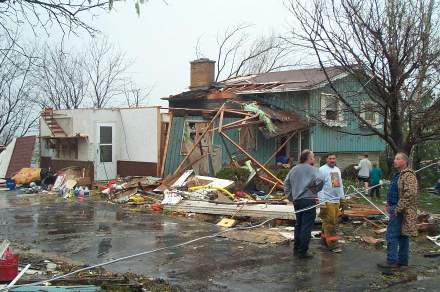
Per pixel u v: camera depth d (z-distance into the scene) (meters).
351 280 7.73
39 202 16.81
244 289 7.20
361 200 17.62
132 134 20.95
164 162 19.95
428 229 11.44
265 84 24.14
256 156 22.36
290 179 9.38
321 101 22.39
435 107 11.23
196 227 12.09
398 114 11.50
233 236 10.80
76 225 12.29
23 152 24.44
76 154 21.67
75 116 21.59
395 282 7.70
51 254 9.12
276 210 12.63
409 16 10.92
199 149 19.53
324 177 9.89
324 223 9.92
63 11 6.37
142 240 10.50
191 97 25.28
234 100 23.19
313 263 8.75
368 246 10.17
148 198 16.39
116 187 17.66
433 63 10.89
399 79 10.98
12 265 6.62
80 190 18.36
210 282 7.52
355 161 25.05
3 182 22.25
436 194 20.45
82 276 7.16
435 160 22.62
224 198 14.34
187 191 15.52
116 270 8.09
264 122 20.38
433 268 8.60
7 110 34.03
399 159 8.62
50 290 6.02
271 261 8.84
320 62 11.86
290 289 7.23
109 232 11.38
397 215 8.52
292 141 23.42
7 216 13.68
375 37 10.98
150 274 7.91
